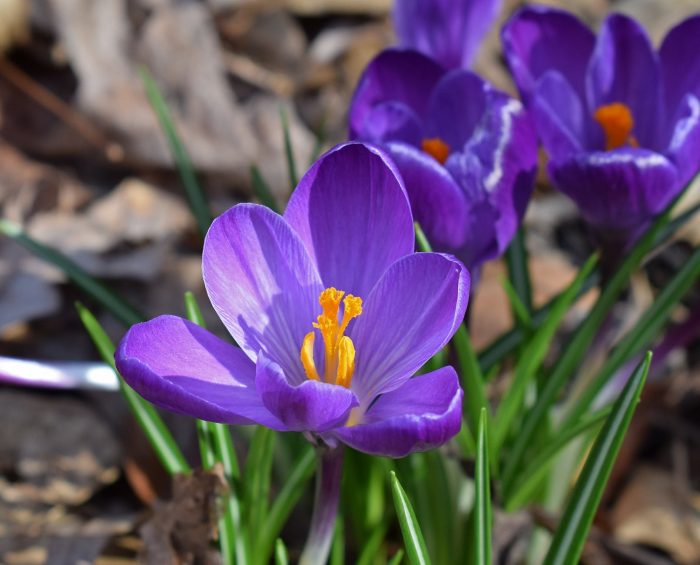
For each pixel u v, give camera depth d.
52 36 0.75
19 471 0.53
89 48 0.74
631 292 0.62
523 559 0.49
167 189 0.71
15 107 0.72
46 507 0.52
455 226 0.39
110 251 0.64
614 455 0.39
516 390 0.43
